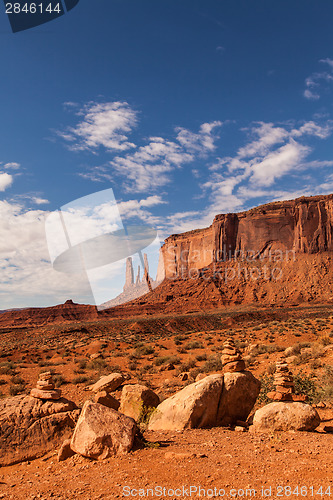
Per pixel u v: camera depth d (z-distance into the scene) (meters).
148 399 12.74
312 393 14.12
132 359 37.88
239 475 5.80
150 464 6.48
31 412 9.58
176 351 43.25
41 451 8.84
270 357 28.80
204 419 10.45
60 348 56.09
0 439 8.91
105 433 7.21
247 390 11.21
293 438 8.68
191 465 6.35
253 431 9.77
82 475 6.26
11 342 77.75
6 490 6.05
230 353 11.74
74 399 19.78
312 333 40.69
